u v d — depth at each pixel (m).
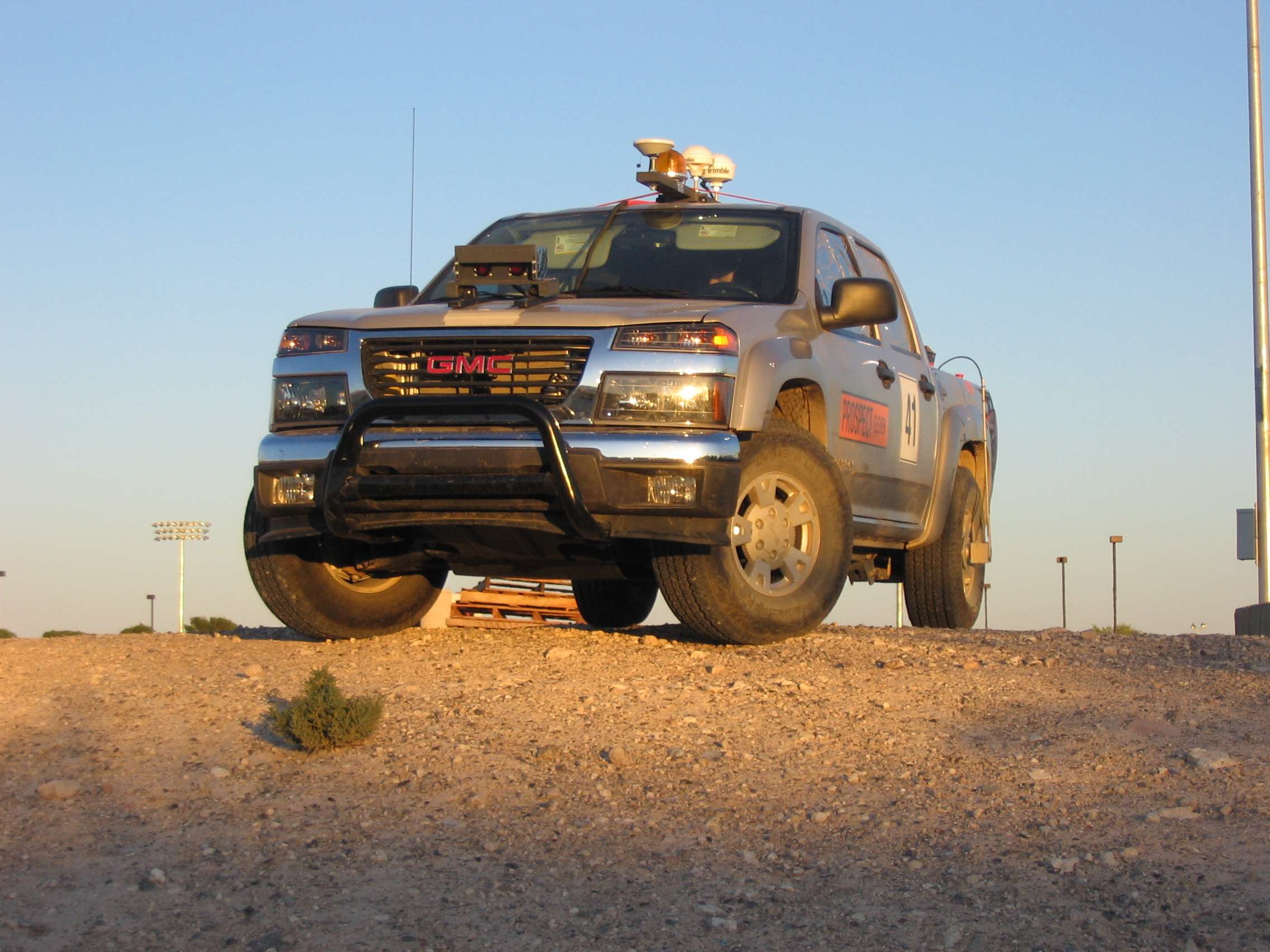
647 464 6.25
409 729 5.35
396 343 6.68
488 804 4.61
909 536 8.97
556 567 7.40
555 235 8.12
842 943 3.65
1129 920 3.74
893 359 8.59
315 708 5.07
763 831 4.41
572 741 5.21
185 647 7.19
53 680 6.11
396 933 3.71
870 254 8.98
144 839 4.30
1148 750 5.13
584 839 4.34
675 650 6.94
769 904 3.89
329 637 7.52
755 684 6.07
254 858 4.17
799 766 5.00
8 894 3.90
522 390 6.46
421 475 6.41
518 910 3.85
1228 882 3.93
